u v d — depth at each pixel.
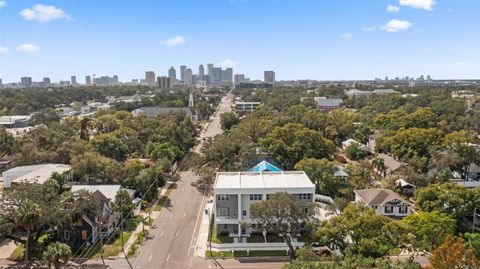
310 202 64.88
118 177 85.19
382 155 112.69
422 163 92.94
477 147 100.50
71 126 134.38
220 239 64.81
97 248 61.25
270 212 55.28
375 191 78.00
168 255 59.44
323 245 56.69
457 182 88.94
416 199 74.62
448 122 150.00
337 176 87.69
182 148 125.44
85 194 62.97
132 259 58.00
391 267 39.97
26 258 55.44
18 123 176.38
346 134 146.88
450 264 38.03
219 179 72.38
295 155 101.56
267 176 74.50
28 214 52.28
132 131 127.12
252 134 130.50
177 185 96.94
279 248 61.16
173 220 73.75
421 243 49.72
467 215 68.12
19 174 87.31
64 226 59.34
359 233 49.53
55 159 100.88
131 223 71.31
